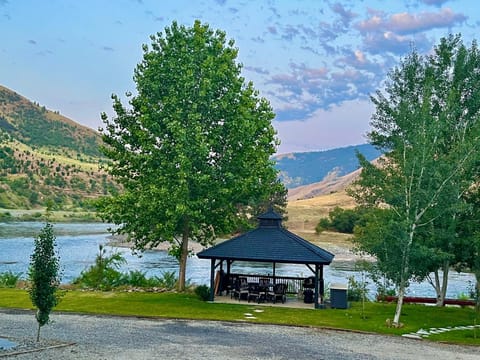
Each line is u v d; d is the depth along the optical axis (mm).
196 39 33000
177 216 30844
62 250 75500
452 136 32125
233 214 35562
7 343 18484
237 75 34188
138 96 33500
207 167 31812
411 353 19641
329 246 95688
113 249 78688
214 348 18969
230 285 33875
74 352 17422
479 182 30156
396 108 28688
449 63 33469
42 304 18844
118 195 33625
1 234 102188
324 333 22953
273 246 30766
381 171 28016
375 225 27047
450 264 31750
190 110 32219
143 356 17250
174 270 58125
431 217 26922
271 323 24578
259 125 33875
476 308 29875
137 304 28953
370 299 39688
